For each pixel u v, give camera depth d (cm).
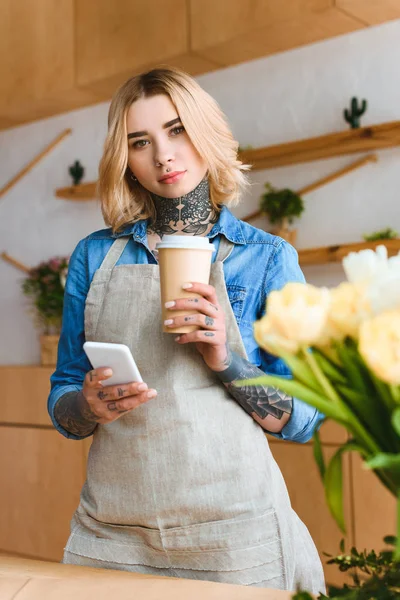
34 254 406
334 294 61
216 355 124
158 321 136
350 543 257
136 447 131
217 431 131
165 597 88
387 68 285
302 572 133
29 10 369
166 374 133
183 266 114
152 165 144
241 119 328
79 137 388
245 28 294
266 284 144
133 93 144
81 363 148
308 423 138
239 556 126
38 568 104
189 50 310
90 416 129
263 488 131
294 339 58
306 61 307
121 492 133
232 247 147
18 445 353
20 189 413
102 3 339
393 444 60
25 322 405
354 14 277
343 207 296
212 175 148
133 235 149
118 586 94
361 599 69
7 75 379
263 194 315
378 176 288
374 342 54
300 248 308
